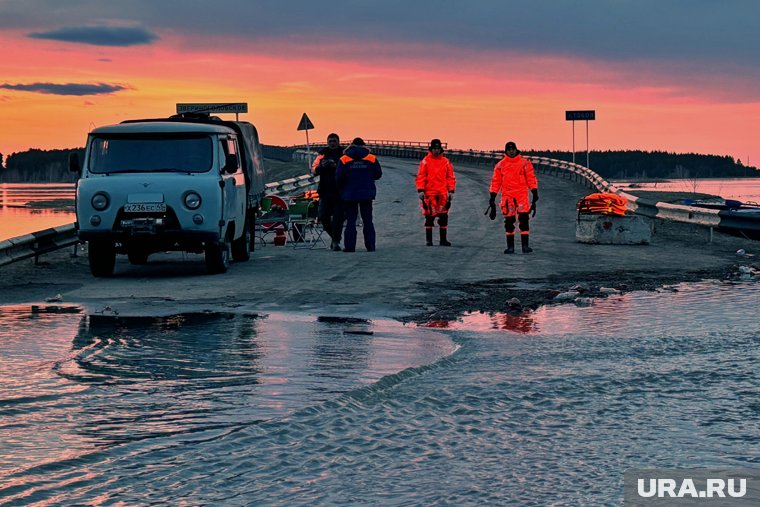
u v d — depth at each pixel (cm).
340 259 2027
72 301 1440
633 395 786
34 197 14312
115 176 1786
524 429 688
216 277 1756
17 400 771
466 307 1352
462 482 568
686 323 1170
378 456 621
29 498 537
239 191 1969
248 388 814
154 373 880
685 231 2712
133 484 562
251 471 588
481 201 3900
